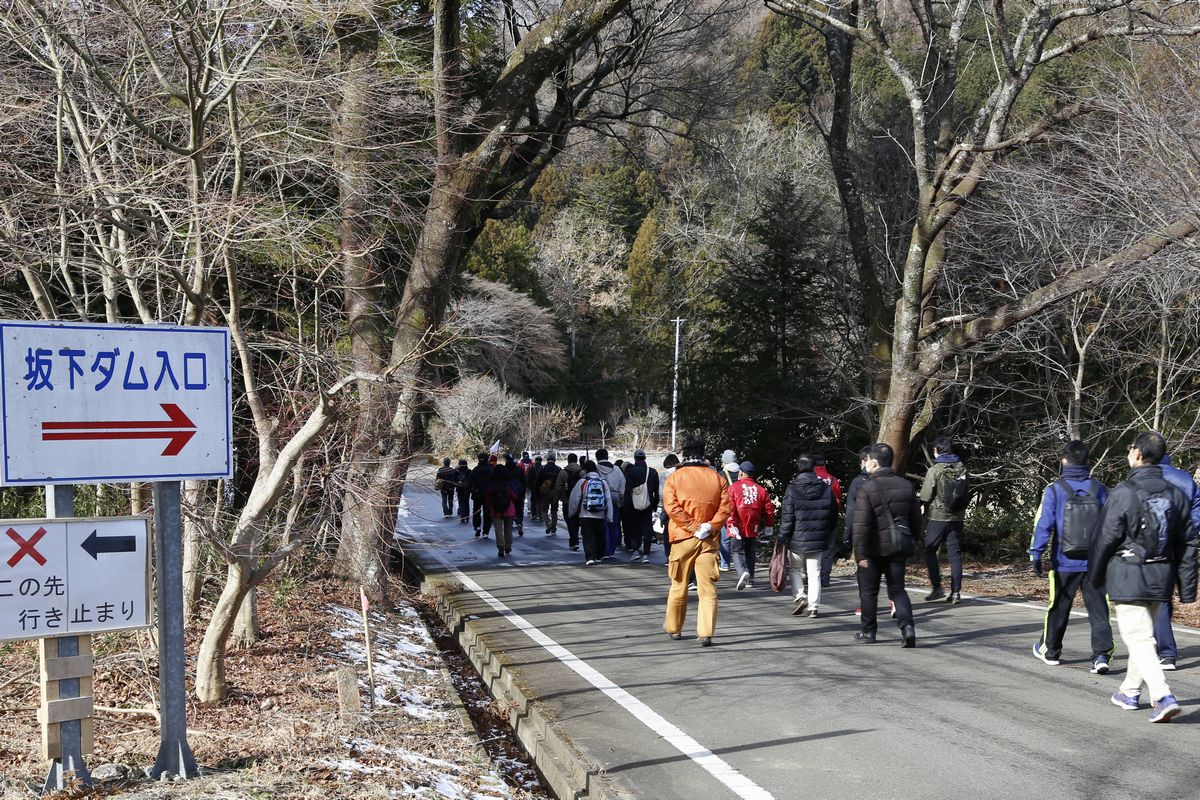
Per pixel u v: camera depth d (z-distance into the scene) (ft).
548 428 157.48
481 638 34.45
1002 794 18.17
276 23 29.27
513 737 24.86
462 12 55.26
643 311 190.49
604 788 18.63
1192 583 23.12
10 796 15.48
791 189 79.30
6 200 24.66
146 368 16.31
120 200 25.82
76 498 30.12
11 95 26.96
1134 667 23.85
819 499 38.99
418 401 30.76
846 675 28.07
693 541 33.17
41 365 15.51
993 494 67.56
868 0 52.34
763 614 39.78
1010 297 54.60
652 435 188.85
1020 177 49.47
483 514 75.20
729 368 78.23
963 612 39.83
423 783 17.97
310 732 20.29
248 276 31.76
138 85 29.45
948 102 56.34
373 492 29.76
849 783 18.98
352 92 31.30
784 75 131.75
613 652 31.86
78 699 15.85
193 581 28.35
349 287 29.86
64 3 26.00
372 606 37.24
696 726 23.16
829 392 74.95
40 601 15.31
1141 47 50.21
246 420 31.99
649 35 59.47
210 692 22.52
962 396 60.03
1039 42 45.78
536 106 60.08
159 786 16.01
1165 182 39.52
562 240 223.30
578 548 70.59
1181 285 43.62
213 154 29.01
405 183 38.68
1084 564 28.27
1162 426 51.42
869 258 63.16
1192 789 18.34
